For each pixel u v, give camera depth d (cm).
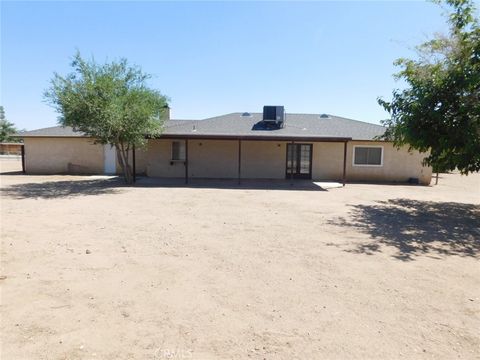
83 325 327
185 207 989
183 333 316
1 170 2256
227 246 601
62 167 2067
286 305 376
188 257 537
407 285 439
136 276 455
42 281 435
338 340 307
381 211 983
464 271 497
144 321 337
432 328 331
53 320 336
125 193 1273
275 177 1897
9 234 663
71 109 1317
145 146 1730
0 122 6225
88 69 1362
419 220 869
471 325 339
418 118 948
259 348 293
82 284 427
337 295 404
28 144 2056
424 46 1021
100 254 546
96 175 1980
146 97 1445
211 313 355
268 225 773
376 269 497
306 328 328
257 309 366
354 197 1259
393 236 698
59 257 529
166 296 395
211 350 289
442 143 913
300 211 952
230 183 1644
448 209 1048
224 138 1538
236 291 412
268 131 1784
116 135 1423
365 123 2122
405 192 1458
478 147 866
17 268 480
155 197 1180
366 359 279
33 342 296
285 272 478
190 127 1861
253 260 527
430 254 580
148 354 281
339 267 502
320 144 1881
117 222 782
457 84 877
